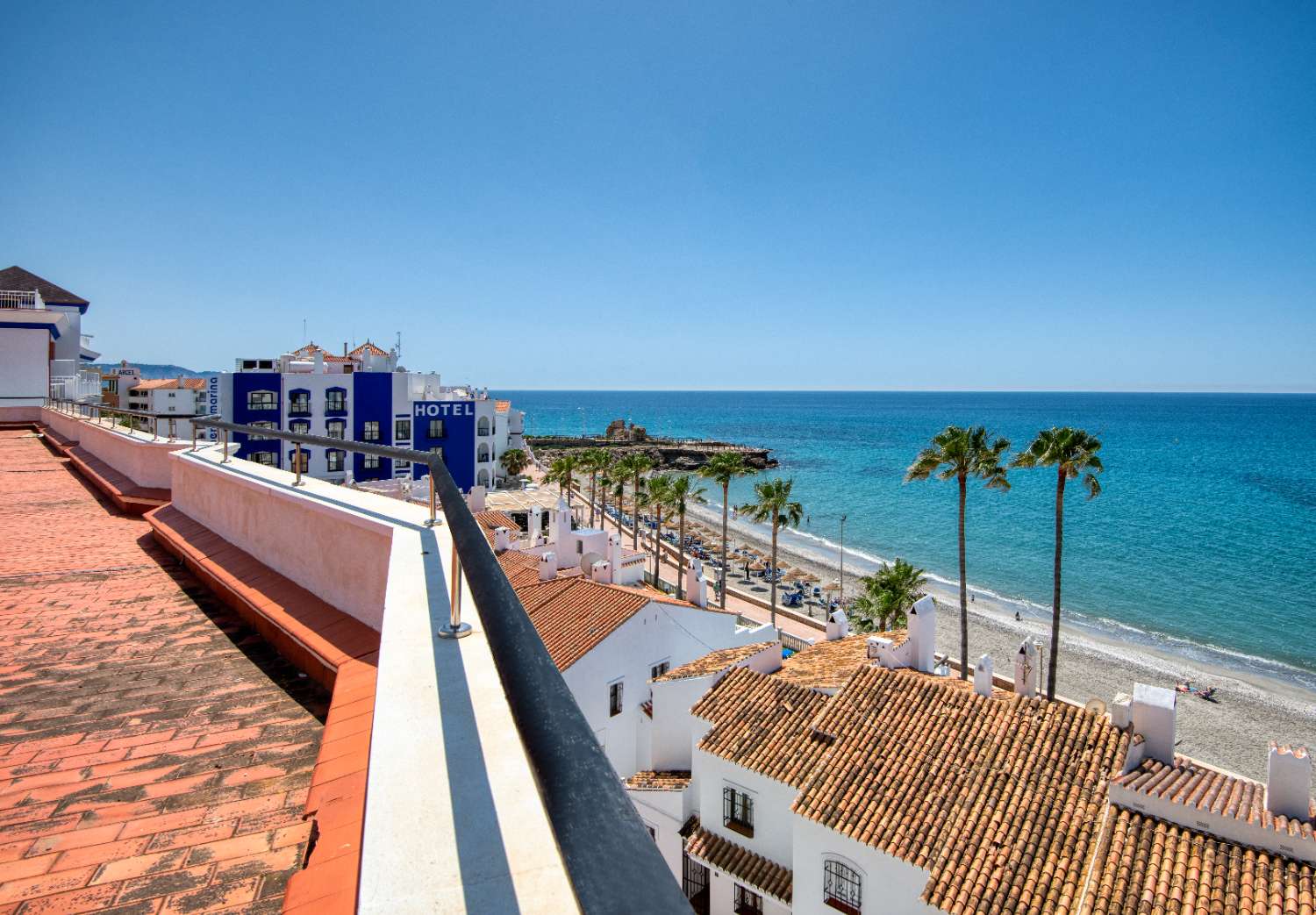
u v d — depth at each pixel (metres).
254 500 7.87
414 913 1.60
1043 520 103.25
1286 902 10.80
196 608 7.12
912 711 17.55
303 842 3.46
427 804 2.04
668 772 21.38
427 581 4.25
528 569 29.72
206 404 66.94
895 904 13.89
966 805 14.52
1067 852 13.08
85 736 4.52
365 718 3.96
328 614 6.12
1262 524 96.88
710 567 74.50
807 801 15.46
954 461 40.12
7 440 22.64
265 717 4.84
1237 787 13.55
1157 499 116.62
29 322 29.78
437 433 78.75
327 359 77.38
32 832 3.48
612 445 182.00
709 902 18.62
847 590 69.88
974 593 69.19
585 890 1.06
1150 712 15.12
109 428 15.54
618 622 23.83
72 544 9.55
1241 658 52.88
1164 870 11.80
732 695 20.11
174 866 3.24
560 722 1.59
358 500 6.57
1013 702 17.00
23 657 5.79
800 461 168.88
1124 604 65.38
